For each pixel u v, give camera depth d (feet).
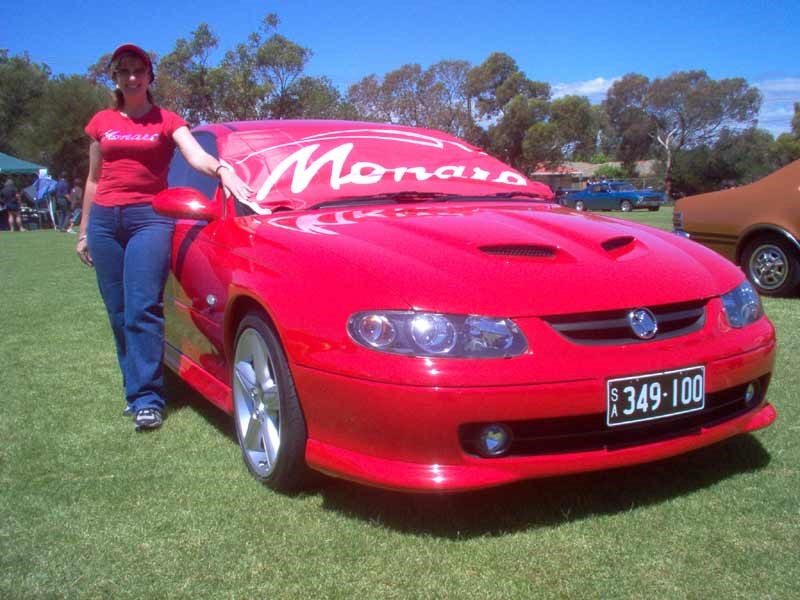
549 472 7.45
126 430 11.35
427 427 7.14
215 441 10.80
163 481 9.30
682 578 6.77
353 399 7.45
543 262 8.26
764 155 187.32
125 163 11.54
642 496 8.48
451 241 8.59
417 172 12.05
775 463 9.33
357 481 7.55
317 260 8.39
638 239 9.38
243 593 6.74
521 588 6.70
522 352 7.30
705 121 192.65
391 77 174.29
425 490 7.17
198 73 121.19
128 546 7.63
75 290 26.37
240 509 8.43
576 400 7.30
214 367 10.85
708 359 8.02
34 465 9.91
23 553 7.50
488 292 7.56
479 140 187.83
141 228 11.63
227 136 12.29
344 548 7.47
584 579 6.81
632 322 7.75
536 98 186.50
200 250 10.86
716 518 7.91
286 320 8.13
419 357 7.19
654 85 202.69
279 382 8.45
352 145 12.35
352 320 7.57
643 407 7.63
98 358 16.02
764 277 22.41
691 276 8.61
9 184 79.61
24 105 153.79
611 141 229.04
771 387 12.44
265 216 10.42
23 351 16.66
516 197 11.95
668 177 183.73
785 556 7.11
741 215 22.65
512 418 7.16
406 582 6.84
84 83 128.06
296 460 8.41
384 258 8.14
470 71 183.52
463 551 7.35
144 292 11.37
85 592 6.80
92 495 8.90
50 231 75.87
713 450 9.78
